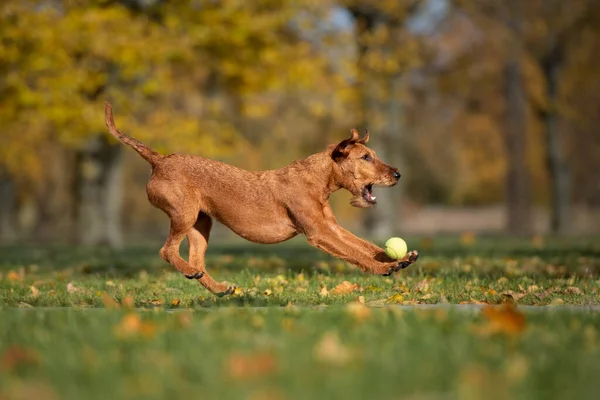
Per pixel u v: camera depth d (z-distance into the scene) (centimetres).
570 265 1174
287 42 2400
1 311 668
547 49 3078
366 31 2653
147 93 2072
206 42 2139
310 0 2231
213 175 823
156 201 820
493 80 3216
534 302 779
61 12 2061
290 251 1688
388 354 469
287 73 2247
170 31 2084
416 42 2725
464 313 638
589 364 460
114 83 2186
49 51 1917
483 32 3134
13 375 440
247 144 3444
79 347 507
